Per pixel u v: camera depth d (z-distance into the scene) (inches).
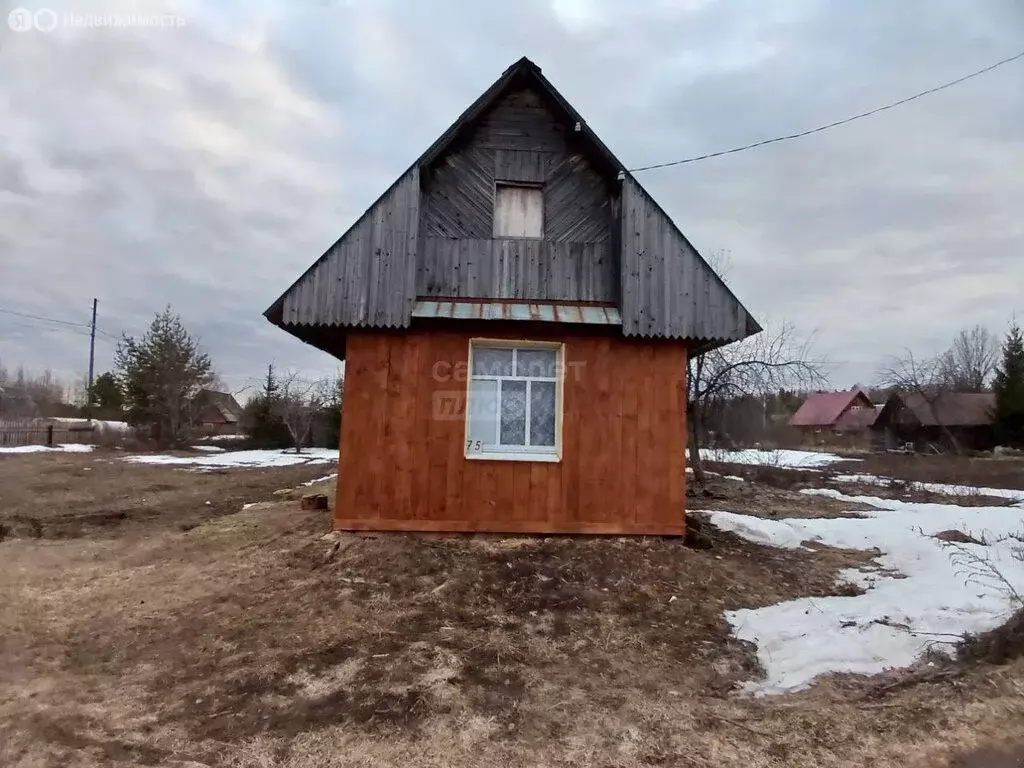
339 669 228.8
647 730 191.6
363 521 366.9
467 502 370.6
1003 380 1509.6
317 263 366.0
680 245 382.0
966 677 215.9
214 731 191.8
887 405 1720.0
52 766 173.3
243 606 291.7
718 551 369.1
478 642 252.1
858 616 271.7
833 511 530.0
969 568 329.7
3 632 270.4
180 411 1502.2
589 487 375.6
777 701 210.4
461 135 399.5
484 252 392.2
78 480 810.2
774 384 715.4
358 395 372.2
